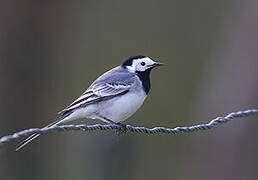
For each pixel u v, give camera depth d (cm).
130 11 2291
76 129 822
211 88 1858
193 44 2273
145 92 1105
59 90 2014
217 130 1731
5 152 1798
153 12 2294
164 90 2222
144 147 1981
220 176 1716
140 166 1909
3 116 1836
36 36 1900
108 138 1662
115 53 2253
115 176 1673
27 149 1850
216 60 1916
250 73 1780
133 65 1121
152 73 2238
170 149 2072
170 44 2270
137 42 2272
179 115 2180
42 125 1927
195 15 2289
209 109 1838
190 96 2205
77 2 2042
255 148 1688
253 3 1847
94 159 1661
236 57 1831
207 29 2269
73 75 2111
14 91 1856
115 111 1065
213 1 2277
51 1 1914
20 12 1862
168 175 2045
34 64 1903
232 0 2014
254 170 1684
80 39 2150
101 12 2245
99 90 1058
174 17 2289
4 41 1844
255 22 1828
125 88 1069
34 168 1862
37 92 1916
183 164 2052
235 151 1700
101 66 2230
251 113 986
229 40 1889
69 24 2039
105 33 2262
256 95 1750
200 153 1764
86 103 1049
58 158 1889
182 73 2250
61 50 2011
